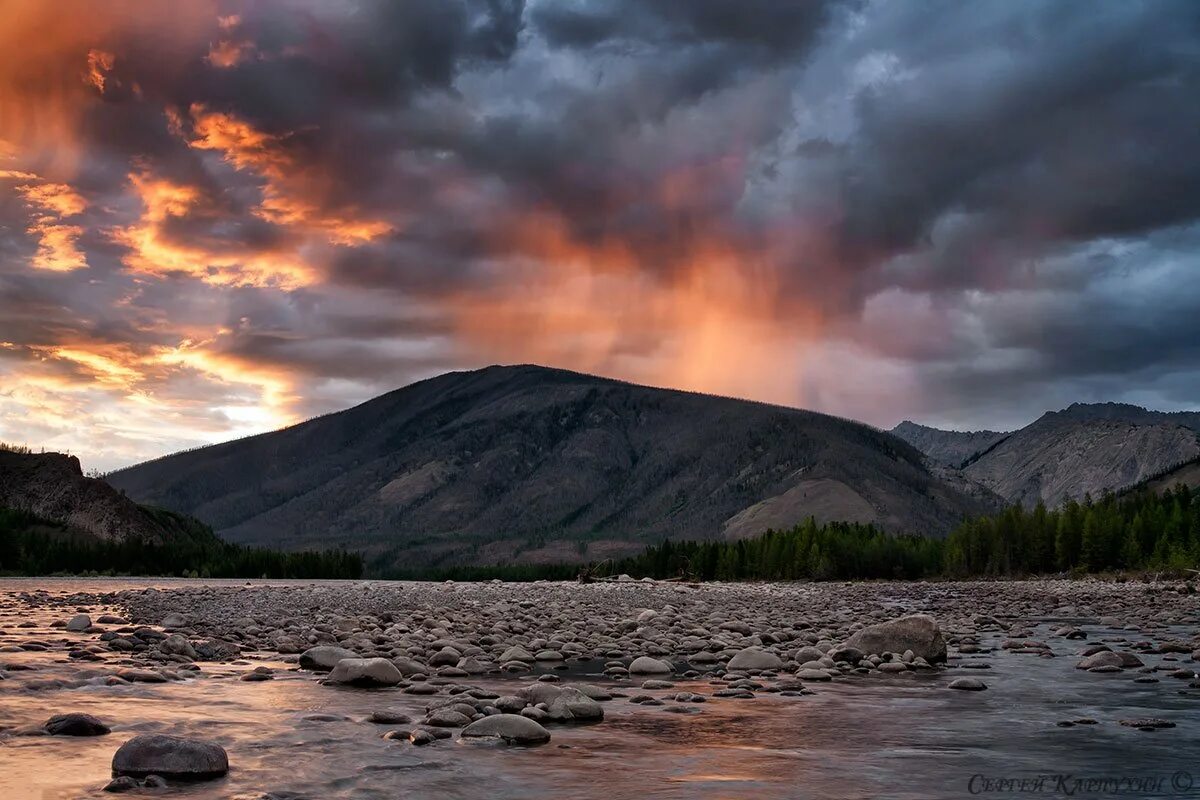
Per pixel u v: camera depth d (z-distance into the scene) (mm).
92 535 179000
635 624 28781
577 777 9617
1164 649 22844
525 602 42562
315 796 8648
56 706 13078
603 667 20078
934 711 14203
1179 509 106125
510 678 17828
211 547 154875
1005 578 108750
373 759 10227
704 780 9578
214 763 9422
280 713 13055
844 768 10227
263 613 33375
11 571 120188
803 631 28531
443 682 16797
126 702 13688
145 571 129375
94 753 10141
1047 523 113438
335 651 18672
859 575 115312
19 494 188875
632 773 9844
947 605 49594
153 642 22391
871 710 14250
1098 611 43656
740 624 27359
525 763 10227
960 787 9414
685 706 14234
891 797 8977
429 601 41969
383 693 15203
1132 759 10781
